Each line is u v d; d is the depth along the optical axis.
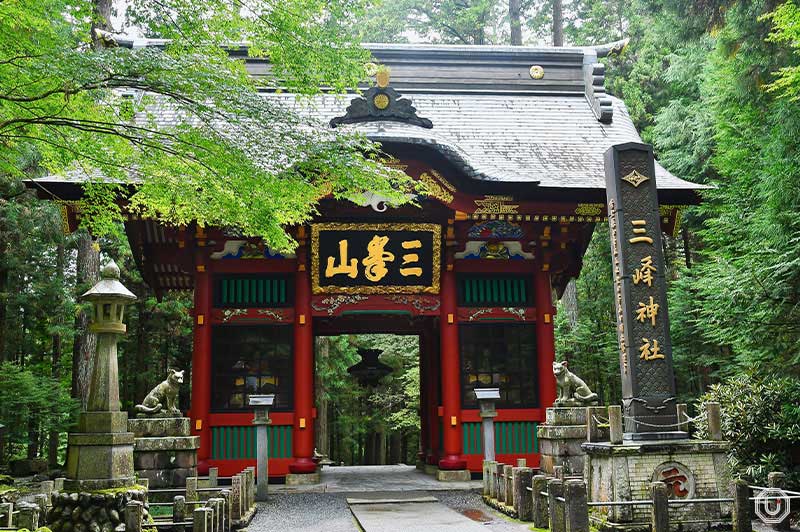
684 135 22.77
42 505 8.86
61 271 26.48
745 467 11.82
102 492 8.21
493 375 17.30
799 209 13.17
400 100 16.55
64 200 15.26
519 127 19.44
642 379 9.91
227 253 17.19
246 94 8.98
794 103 13.45
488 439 13.70
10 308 25.94
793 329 13.36
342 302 17.06
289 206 10.45
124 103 9.34
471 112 19.83
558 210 16.77
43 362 29.55
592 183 16.64
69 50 8.28
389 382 37.34
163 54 8.68
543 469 14.91
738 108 16.14
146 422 13.59
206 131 9.09
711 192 17.05
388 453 45.06
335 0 9.58
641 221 10.42
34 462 21.02
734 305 13.91
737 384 12.62
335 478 17.66
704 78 21.41
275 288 17.22
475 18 32.97
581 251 18.77
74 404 22.56
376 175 9.46
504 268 17.75
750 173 15.38
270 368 16.80
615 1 31.58
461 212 16.42
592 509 9.79
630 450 9.27
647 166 10.67
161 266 19.69
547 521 9.60
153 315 27.31
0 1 8.20
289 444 16.38
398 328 21.05
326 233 16.67
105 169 9.96
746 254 14.38
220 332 16.91
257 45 9.91
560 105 20.55
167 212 11.27
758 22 14.34
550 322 17.39
